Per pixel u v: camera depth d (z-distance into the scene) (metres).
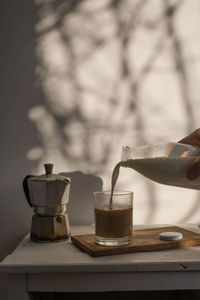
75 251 1.16
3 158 1.40
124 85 1.41
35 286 1.09
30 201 1.29
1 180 1.41
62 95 1.41
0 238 1.41
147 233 1.26
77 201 1.41
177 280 1.09
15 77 1.40
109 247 1.13
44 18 1.40
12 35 1.40
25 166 1.41
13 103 1.40
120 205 1.16
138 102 1.41
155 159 1.16
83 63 1.41
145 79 1.41
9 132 1.40
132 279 1.09
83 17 1.41
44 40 1.40
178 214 1.42
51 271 1.07
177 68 1.42
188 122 1.42
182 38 1.42
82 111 1.41
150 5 1.41
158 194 1.42
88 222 1.41
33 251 1.17
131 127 1.41
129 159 1.19
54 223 1.25
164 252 1.14
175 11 1.41
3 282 1.40
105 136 1.41
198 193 1.42
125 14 1.41
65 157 1.41
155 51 1.41
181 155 1.19
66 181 1.26
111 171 1.41
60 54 1.40
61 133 1.41
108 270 1.07
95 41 1.41
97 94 1.41
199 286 1.09
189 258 1.09
